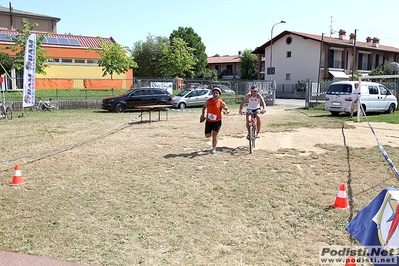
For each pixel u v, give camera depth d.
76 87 29.30
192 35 58.47
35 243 4.10
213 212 4.91
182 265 3.62
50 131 12.27
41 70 26.86
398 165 7.14
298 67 47.50
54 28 44.75
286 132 11.46
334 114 17.94
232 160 7.68
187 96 24.12
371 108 17.38
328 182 6.09
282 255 3.78
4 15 41.31
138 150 8.86
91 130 12.50
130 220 4.68
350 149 8.66
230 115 18.05
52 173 6.84
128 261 3.70
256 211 4.92
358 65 51.00
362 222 4.00
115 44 32.38
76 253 3.87
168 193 5.66
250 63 57.47
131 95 21.05
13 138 10.77
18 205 5.21
